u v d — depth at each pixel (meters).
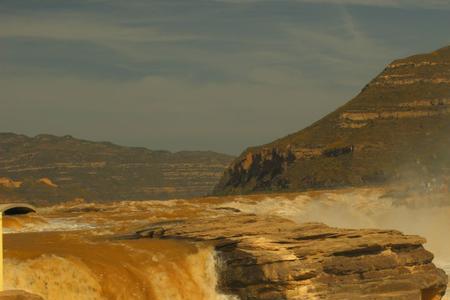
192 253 82.69
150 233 90.56
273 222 91.94
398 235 90.00
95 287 74.25
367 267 85.75
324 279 83.69
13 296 50.06
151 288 78.00
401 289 87.56
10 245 78.88
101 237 91.19
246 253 82.31
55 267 73.19
